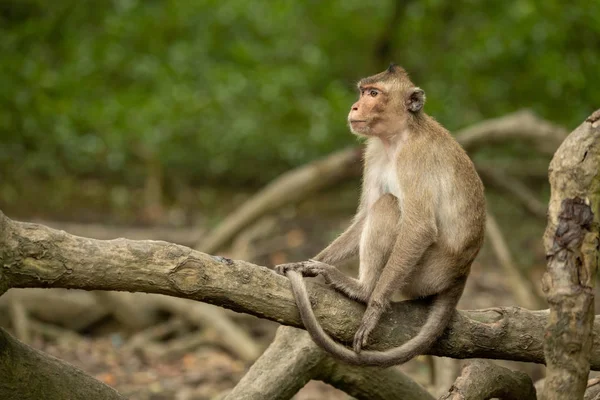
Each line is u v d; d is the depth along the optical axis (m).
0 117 18.97
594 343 5.78
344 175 14.55
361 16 23.86
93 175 21.34
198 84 21.14
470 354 5.86
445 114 19.42
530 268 16.81
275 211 14.60
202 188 21.80
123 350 11.84
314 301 5.50
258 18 22.95
